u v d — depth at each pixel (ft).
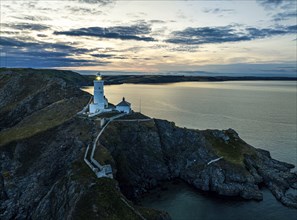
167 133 321.52
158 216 197.26
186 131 325.21
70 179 203.92
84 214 172.45
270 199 244.83
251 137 441.68
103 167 209.36
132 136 293.43
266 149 381.19
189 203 236.84
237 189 251.60
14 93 415.44
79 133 271.08
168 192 255.50
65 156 246.88
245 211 226.17
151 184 266.77
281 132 474.08
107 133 274.77
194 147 305.32
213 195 252.21
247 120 577.43
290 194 249.34
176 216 217.77
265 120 580.71
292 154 360.28
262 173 278.26
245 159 290.97
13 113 368.48
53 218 189.78
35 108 377.91
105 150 241.55
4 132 297.94
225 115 634.43
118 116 321.32
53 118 319.88
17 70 552.41
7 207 217.36
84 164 219.41
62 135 272.10
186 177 279.28
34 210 211.61
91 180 197.06
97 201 179.93
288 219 215.31
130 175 258.37
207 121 560.61
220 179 260.42
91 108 339.16
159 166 285.02
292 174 282.77
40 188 225.76
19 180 235.61
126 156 274.57
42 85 424.87
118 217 174.60
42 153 256.52
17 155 256.93
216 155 288.51
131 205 192.95
